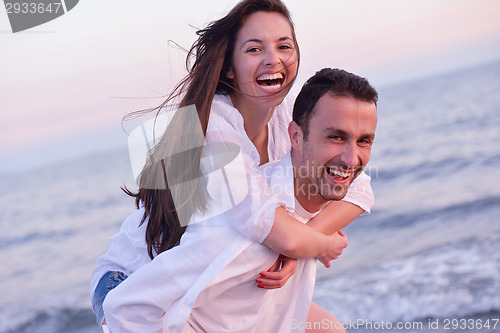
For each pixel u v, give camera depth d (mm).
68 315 11383
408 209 14461
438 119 25875
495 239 11016
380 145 22469
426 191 15898
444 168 18016
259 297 2494
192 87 2688
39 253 17297
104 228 18766
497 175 16156
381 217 14133
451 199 14648
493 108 25844
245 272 2381
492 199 14062
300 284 2631
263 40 2578
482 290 7996
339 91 2283
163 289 2369
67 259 16156
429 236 12297
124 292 2418
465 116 25344
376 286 9375
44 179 23094
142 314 2389
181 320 2311
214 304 2461
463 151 19500
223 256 2357
